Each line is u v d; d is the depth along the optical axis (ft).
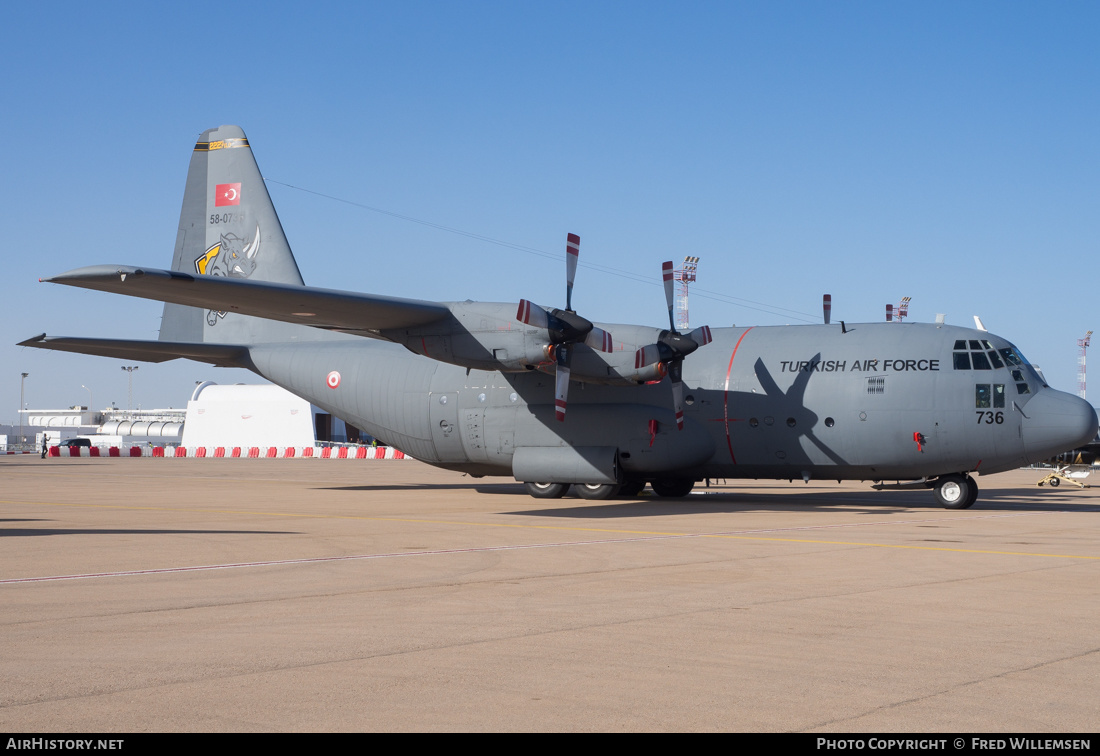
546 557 34.78
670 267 59.41
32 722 14.69
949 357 59.11
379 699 16.14
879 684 17.22
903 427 59.06
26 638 20.70
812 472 62.90
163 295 53.01
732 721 15.07
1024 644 20.47
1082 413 56.90
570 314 55.93
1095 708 15.80
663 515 53.93
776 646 20.24
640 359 57.11
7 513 53.47
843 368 60.85
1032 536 42.80
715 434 63.26
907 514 56.18
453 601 25.54
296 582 28.73
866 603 25.39
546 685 17.08
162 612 23.77
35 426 325.83
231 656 19.11
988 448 58.08
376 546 38.04
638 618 23.26
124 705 15.62
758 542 39.91
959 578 29.91
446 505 61.16
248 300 53.98
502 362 57.16
